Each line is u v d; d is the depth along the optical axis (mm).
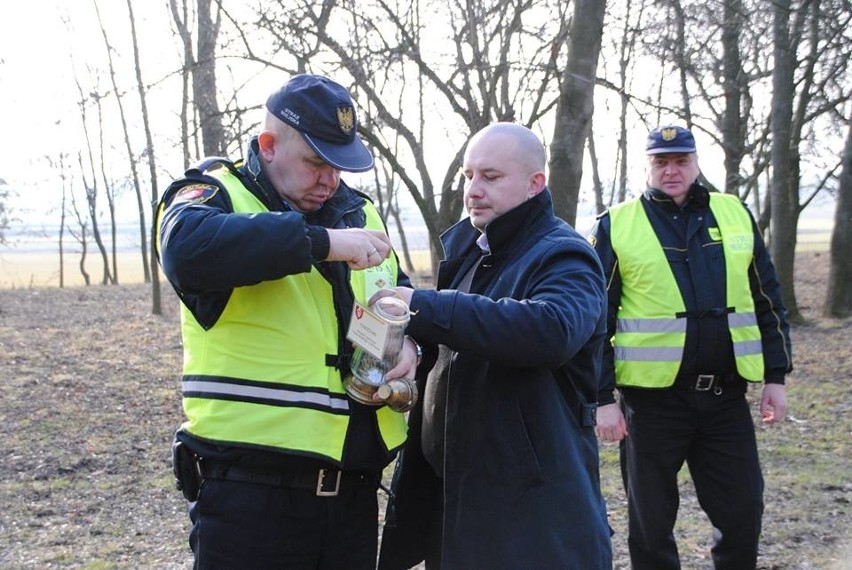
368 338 2139
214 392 2125
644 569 3578
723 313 3441
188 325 2223
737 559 3508
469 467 2322
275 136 2184
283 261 1943
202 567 2188
